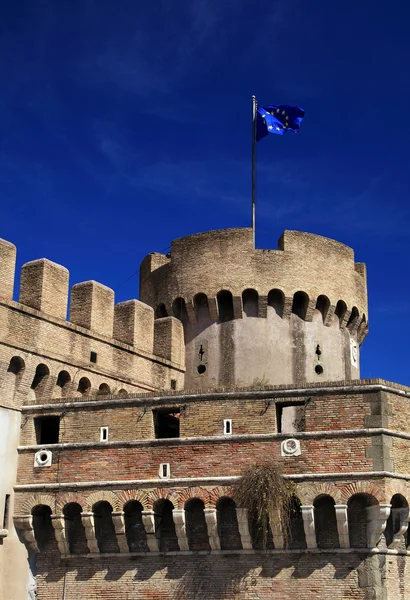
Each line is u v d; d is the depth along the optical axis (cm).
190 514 3791
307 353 4978
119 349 4575
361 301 5322
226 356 4953
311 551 3616
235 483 3666
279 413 3850
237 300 4966
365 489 3547
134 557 3822
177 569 3759
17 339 3991
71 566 3900
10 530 3891
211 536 3688
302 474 3616
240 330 4969
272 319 4994
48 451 3947
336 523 3622
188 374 5028
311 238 5138
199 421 3791
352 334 5278
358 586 3538
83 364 4319
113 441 3862
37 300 4166
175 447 3781
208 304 5025
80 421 3950
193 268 5103
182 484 3725
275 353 4934
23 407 4038
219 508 3738
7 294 3994
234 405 3772
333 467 3603
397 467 3609
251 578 3659
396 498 3631
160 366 4853
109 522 3894
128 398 3900
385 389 3653
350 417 3647
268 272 4997
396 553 3625
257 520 3612
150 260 5481
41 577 3934
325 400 3694
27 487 3922
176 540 3803
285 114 5497
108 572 3847
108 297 4572
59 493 3878
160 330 5000
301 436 3662
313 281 5053
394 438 3631
